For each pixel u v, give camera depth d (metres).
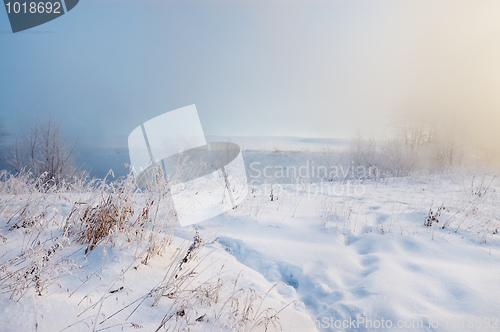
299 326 2.24
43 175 3.75
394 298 2.63
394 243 4.16
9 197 3.32
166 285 1.99
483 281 2.86
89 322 1.60
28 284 1.73
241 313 2.09
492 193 7.36
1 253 2.20
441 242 4.16
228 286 2.55
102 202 2.78
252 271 3.29
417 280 2.97
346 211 5.87
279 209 6.39
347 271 3.43
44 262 1.91
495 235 4.37
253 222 5.25
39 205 3.07
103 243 2.59
